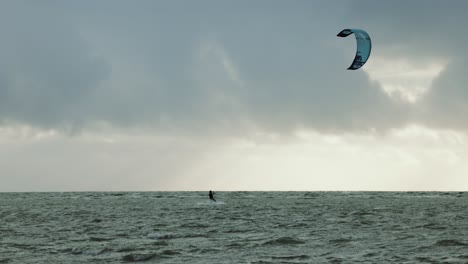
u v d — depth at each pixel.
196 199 156.12
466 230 56.34
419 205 114.44
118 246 44.25
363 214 81.94
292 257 38.88
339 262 36.81
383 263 36.34
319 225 62.47
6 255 39.81
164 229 57.81
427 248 42.88
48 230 57.19
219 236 51.28
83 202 134.88
